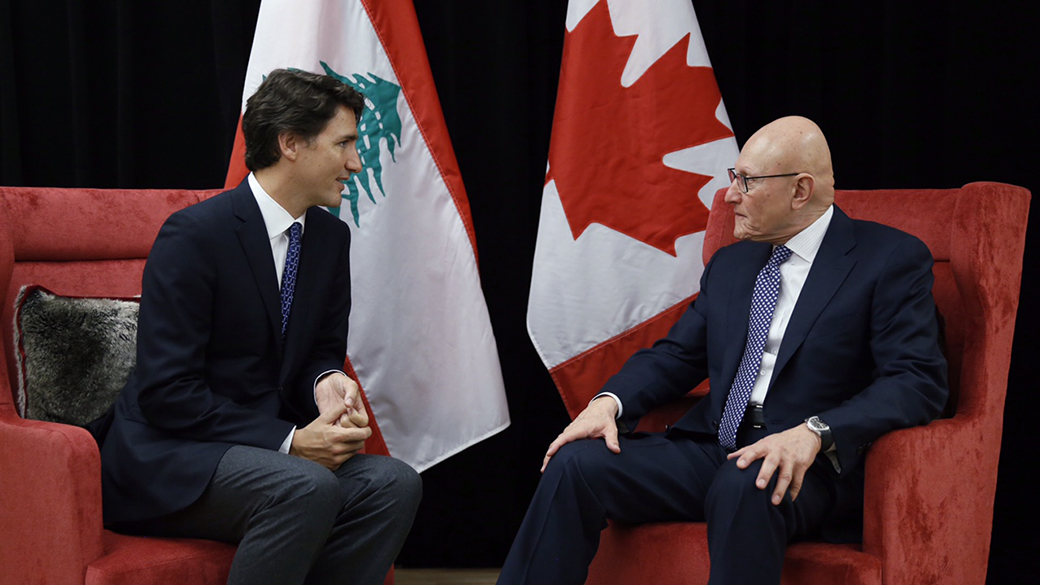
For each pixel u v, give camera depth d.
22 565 1.70
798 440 1.64
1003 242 1.92
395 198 2.46
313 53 2.38
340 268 2.02
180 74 2.80
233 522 1.69
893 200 2.14
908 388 1.71
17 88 2.75
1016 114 2.72
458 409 2.49
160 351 1.73
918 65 2.75
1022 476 2.79
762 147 1.86
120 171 2.73
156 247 1.79
